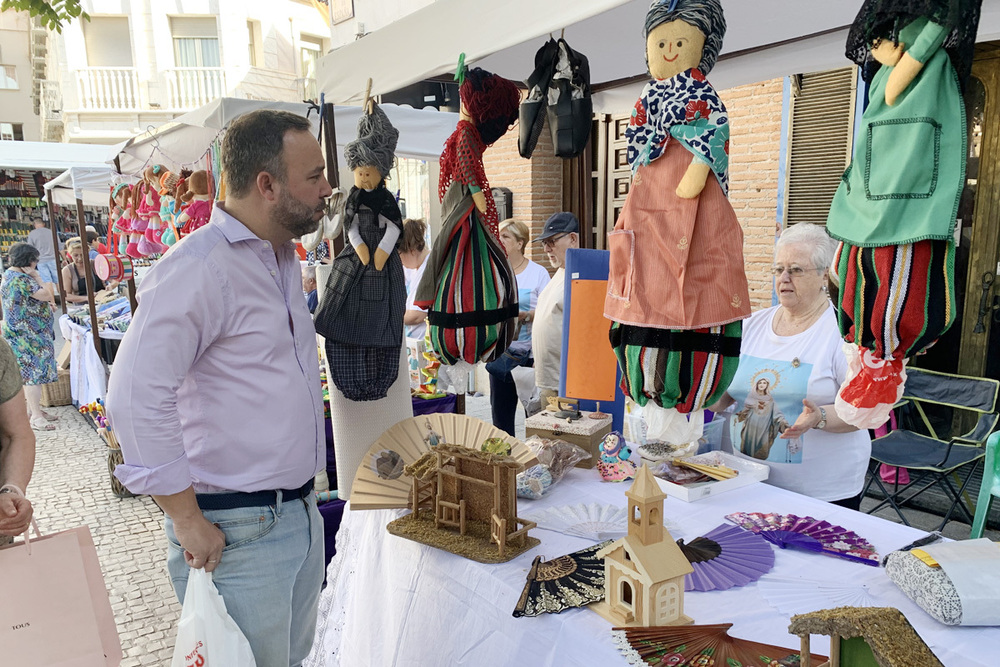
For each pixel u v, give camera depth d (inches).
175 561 64.9
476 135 68.0
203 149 153.3
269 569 63.5
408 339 136.7
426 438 76.5
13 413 70.3
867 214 42.6
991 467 84.7
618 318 52.5
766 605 50.4
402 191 341.4
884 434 145.7
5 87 845.8
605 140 270.5
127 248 181.3
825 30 94.7
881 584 52.1
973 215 162.1
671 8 47.9
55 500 176.7
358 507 69.7
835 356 82.6
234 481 61.5
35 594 57.9
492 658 54.7
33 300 239.1
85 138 584.4
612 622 49.0
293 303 66.1
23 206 542.9
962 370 167.6
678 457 78.8
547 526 65.0
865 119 43.9
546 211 282.5
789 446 84.1
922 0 38.9
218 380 60.7
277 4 601.9
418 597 63.3
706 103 47.7
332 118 98.2
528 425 84.4
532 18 61.6
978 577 46.3
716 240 48.6
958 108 40.1
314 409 67.3
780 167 197.5
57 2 193.2
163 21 572.1
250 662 62.0
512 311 70.4
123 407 55.4
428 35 75.0
